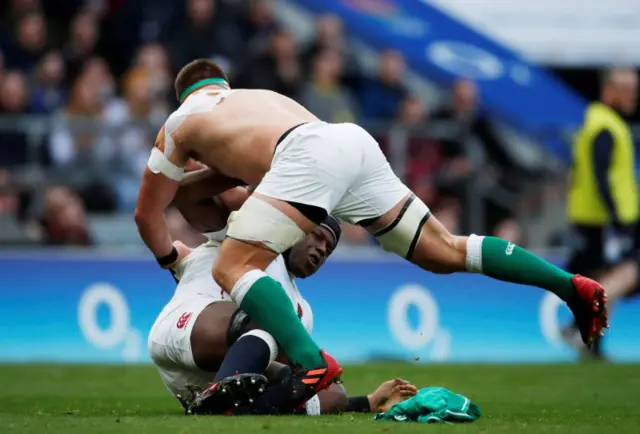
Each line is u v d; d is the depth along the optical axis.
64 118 38.88
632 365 35.25
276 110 18.03
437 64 48.41
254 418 15.80
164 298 38.84
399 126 41.34
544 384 27.75
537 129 48.09
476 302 40.94
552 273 17.91
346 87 47.03
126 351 38.41
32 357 37.91
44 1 46.34
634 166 42.91
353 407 18.31
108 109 41.16
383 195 17.89
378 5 48.88
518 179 42.88
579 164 38.62
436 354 40.47
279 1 48.16
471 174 41.44
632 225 40.97
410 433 14.23
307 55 45.22
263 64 43.34
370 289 40.06
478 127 47.34
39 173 38.56
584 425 16.09
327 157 17.14
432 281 40.69
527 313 41.25
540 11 52.84
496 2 52.72
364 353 39.75
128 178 39.19
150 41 44.62
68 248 38.56
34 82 40.41
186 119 18.34
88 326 38.25
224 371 16.47
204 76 19.31
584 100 49.06
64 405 21.22
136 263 38.72
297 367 16.45
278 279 18.08
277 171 17.16
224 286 17.08
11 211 38.22
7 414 18.12
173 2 44.94
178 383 18.39
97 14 44.69
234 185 18.88
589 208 38.56
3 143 38.44
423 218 18.12
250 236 16.94
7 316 37.88
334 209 17.95
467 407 16.38
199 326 17.59
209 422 15.20
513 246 18.12
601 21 53.22
